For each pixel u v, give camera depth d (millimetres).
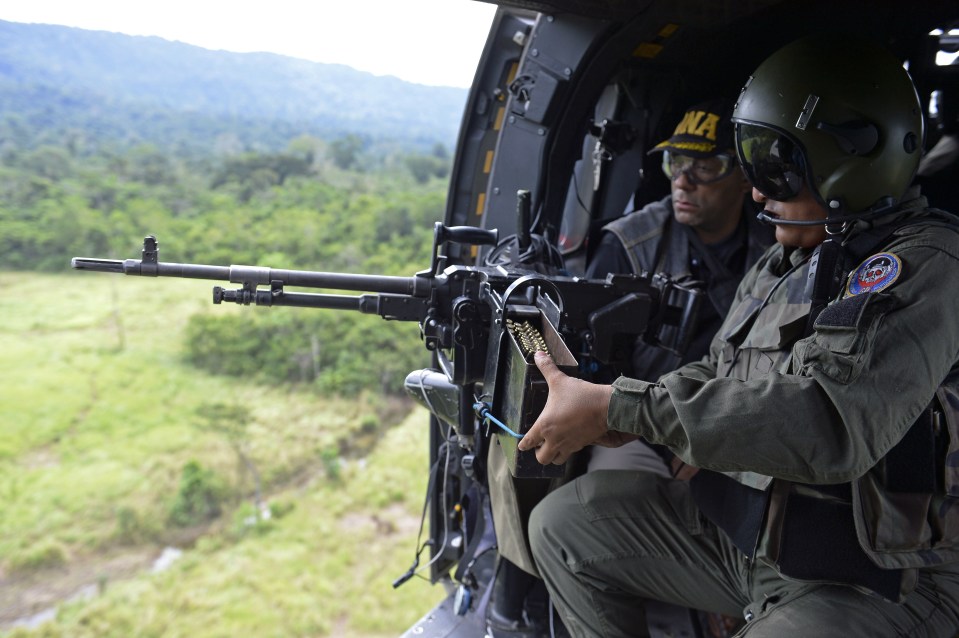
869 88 1410
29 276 64500
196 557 29938
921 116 1482
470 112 3090
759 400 1253
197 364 47812
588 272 2746
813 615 1442
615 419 1373
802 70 1447
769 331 1589
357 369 46312
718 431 1264
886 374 1205
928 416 1356
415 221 65688
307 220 62844
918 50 2729
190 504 33156
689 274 2564
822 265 1460
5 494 32938
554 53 2699
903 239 1369
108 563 29359
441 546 3010
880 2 2686
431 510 3031
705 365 1892
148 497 33375
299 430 39906
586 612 1984
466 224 3230
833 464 1225
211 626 25344
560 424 1409
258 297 2035
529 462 1523
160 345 49969
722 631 2230
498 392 1627
